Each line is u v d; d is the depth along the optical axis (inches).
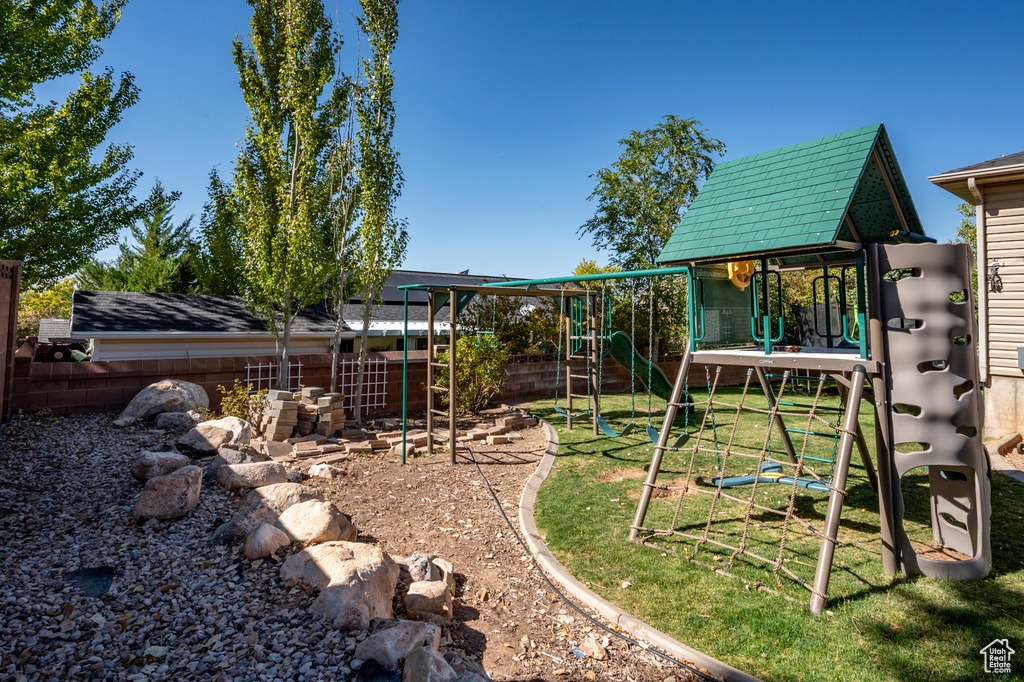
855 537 213.3
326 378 472.7
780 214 203.0
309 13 442.0
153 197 633.0
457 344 493.0
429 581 160.4
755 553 197.6
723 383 776.9
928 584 173.2
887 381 184.1
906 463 181.0
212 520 190.5
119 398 383.2
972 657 134.1
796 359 200.1
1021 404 369.4
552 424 453.4
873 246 186.2
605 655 141.4
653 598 166.7
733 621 152.6
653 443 367.9
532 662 137.9
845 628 147.9
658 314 752.3
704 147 767.7
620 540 210.8
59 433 303.4
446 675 107.5
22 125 507.5
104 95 578.6
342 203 439.5
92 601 139.3
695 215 235.8
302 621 133.4
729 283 257.6
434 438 382.0
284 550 167.9
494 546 210.7
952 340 181.2
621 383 710.5
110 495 207.9
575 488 278.7
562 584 179.6
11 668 114.2
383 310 930.1
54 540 170.9
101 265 1029.8
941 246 180.7
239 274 721.0
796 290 775.7
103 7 577.0
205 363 418.3
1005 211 374.6
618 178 783.1
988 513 181.2
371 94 410.0
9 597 138.0
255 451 292.4
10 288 329.4
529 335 653.3
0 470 231.8
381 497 262.5
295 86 425.7
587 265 830.5
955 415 179.9
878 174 209.9
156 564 158.7
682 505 251.6
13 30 476.4
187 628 131.2
